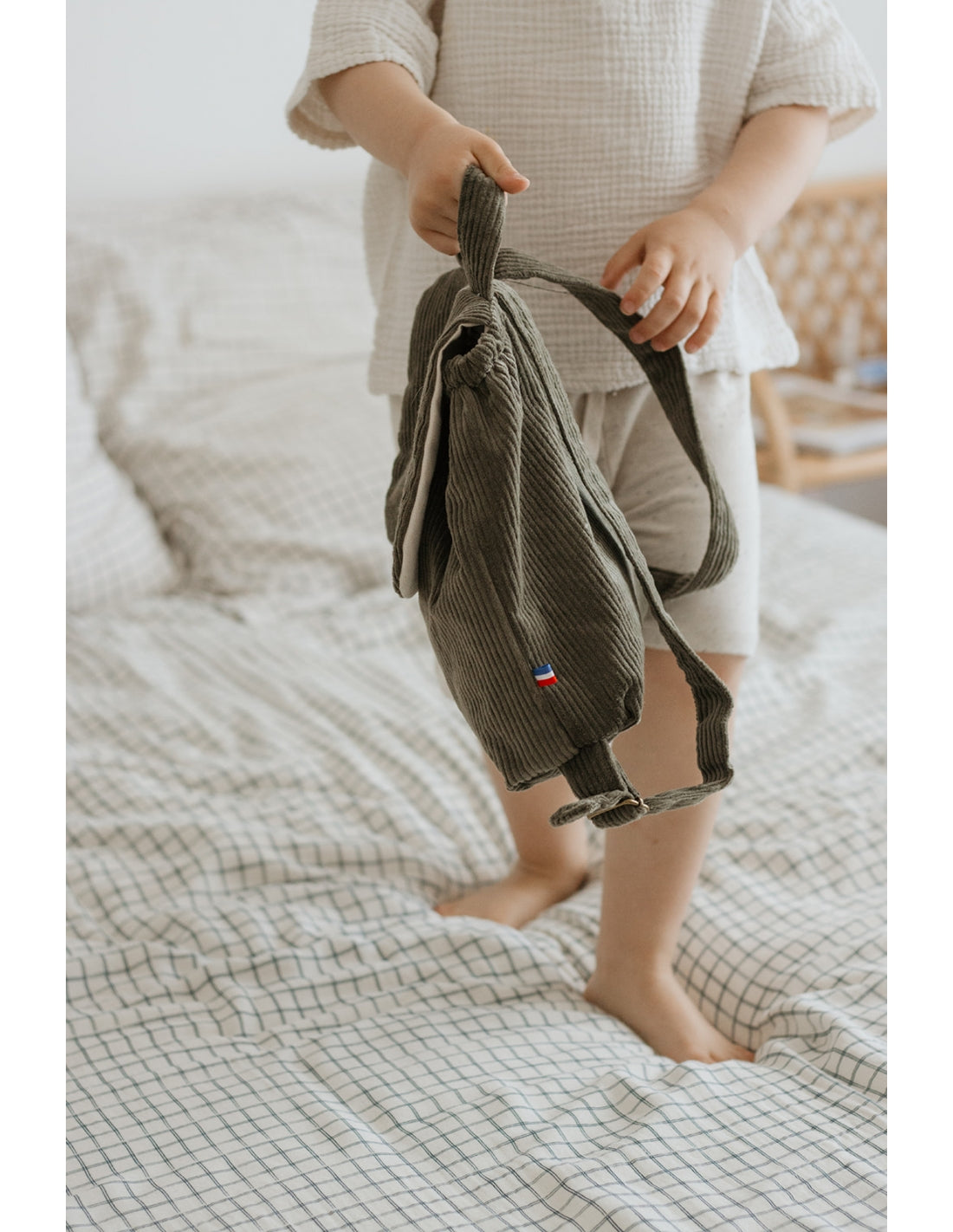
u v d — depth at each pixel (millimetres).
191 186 1713
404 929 846
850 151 2221
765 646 1319
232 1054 732
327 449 1521
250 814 1011
